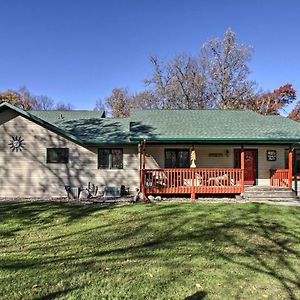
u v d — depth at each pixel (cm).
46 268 590
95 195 1689
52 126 1672
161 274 561
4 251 704
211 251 705
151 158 1756
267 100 4409
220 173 1595
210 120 1908
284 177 1702
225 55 4225
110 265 608
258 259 650
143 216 1093
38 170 1681
